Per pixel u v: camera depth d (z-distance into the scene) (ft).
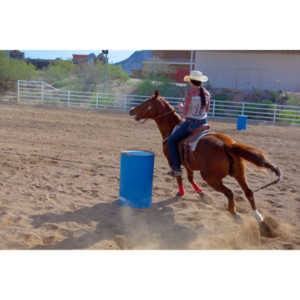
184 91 81.41
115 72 99.40
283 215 18.34
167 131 19.92
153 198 20.45
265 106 66.95
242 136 44.88
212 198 20.36
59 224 16.53
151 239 15.49
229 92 77.87
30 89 87.51
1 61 93.91
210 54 83.97
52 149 33.09
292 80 78.48
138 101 77.66
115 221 17.12
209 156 16.38
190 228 16.60
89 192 21.15
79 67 102.37
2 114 57.16
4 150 31.63
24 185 22.00
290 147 38.47
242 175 16.26
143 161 18.31
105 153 32.24
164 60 108.88
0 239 14.92
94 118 57.31
